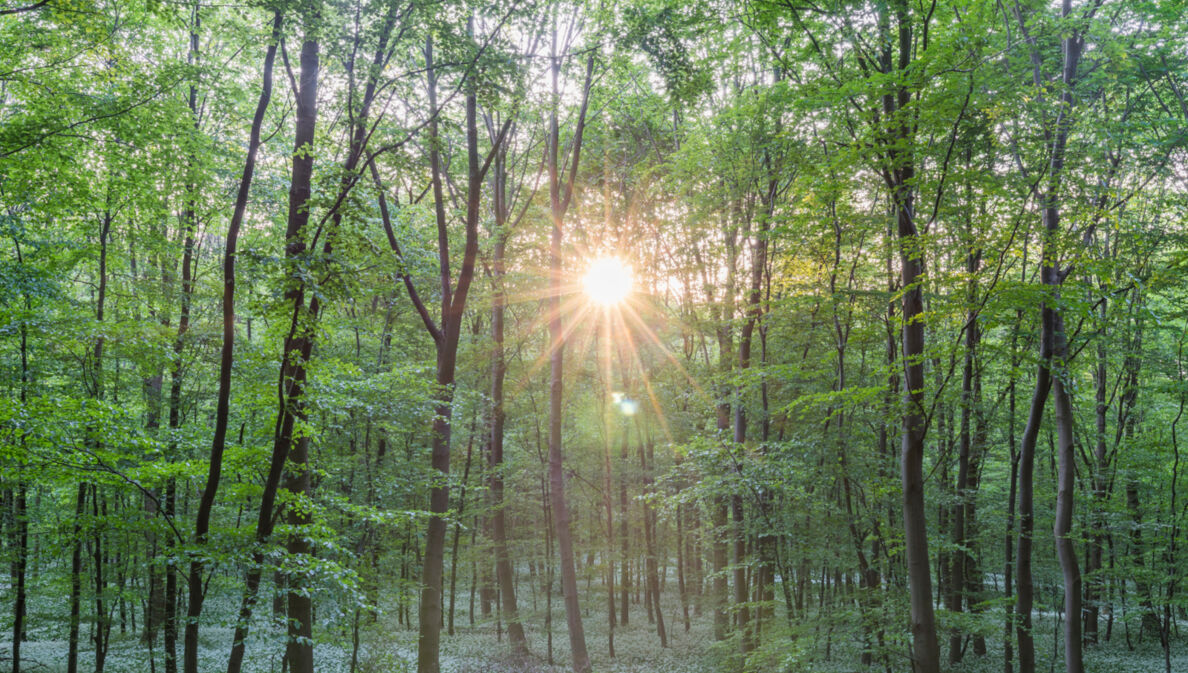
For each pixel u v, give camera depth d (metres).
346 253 9.75
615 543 24.97
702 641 21.66
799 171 12.57
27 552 13.50
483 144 22.58
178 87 15.29
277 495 10.07
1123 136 11.91
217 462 8.64
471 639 23.69
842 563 12.84
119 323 12.98
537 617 22.41
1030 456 12.20
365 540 15.48
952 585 17.16
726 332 17.80
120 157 13.59
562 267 22.33
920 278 8.83
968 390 14.51
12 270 10.87
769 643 11.98
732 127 16.56
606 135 23.92
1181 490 18.50
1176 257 11.20
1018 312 11.02
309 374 10.12
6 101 14.82
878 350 17.14
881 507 13.70
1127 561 16.62
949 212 10.30
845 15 10.38
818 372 13.66
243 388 11.06
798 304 13.48
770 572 15.02
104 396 15.73
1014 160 12.33
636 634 24.30
